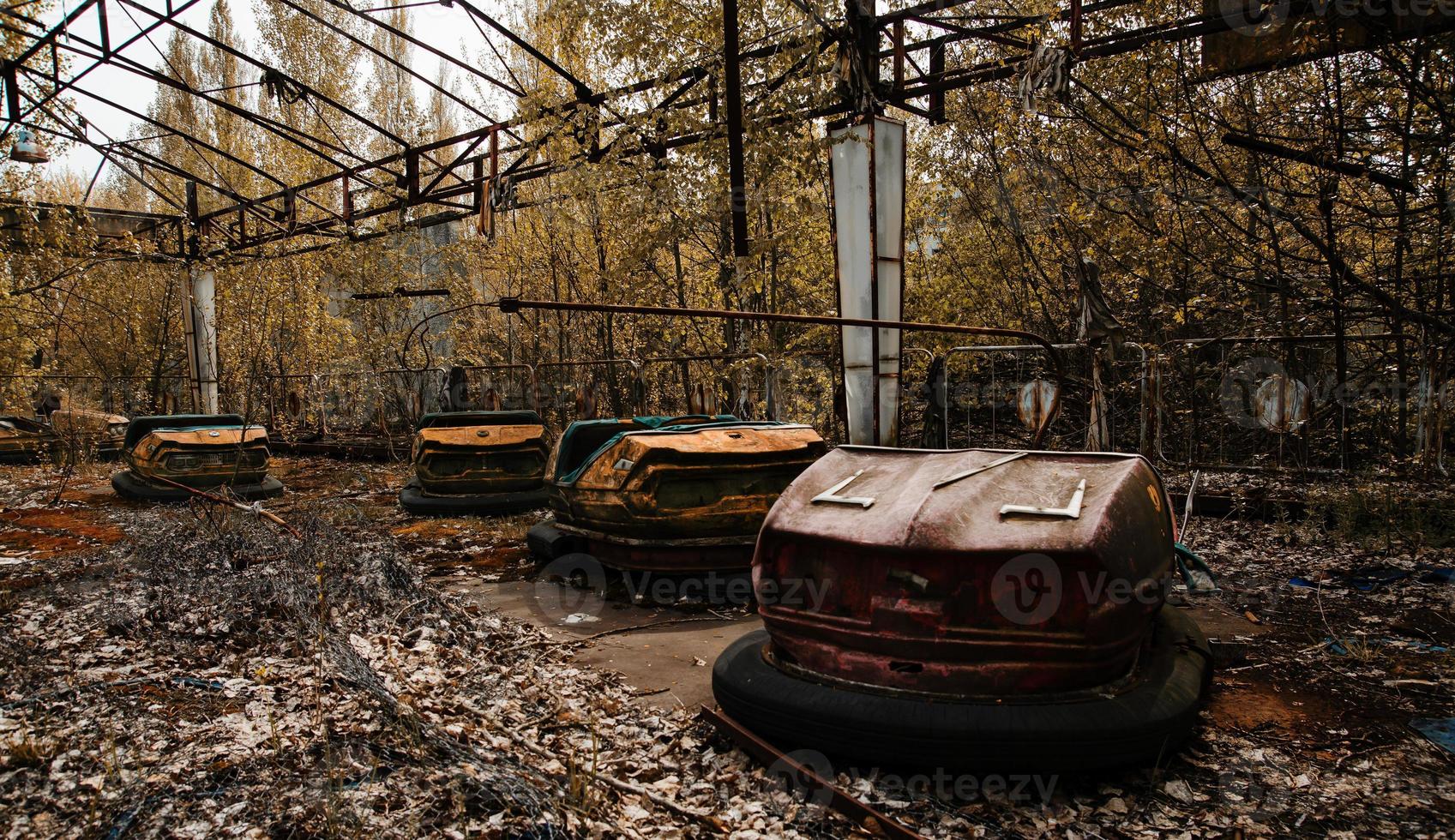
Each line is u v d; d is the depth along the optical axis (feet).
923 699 9.13
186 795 8.76
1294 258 26.11
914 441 36.78
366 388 55.93
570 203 41.29
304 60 64.44
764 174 29.32
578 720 10.87
